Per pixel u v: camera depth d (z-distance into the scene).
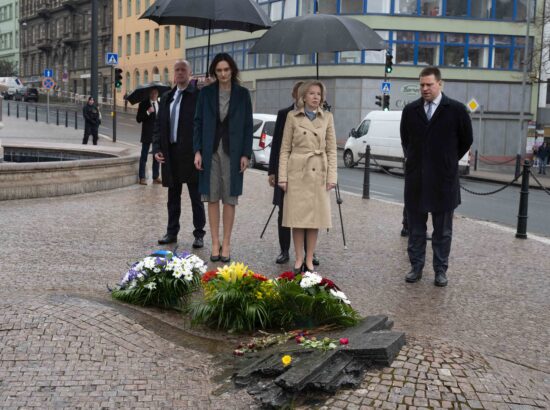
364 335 4.45
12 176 12.03
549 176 32.84
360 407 3.68
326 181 7.16
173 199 8.57
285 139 7.18
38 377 4.09
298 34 7.85
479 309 6.27
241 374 4.19
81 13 81.62
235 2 7.93
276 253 8.35
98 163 13.78
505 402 3.73
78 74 82.12
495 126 44.94
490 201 18.06
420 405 3.66
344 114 43.75
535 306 6.46
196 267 5.72
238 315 5.12
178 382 4.20
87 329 4.70
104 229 9.47
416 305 6.32
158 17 8.13
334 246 9.08
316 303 5.02
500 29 44.66
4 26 108.12
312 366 3.99
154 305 5.62
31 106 63.12
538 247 9.70
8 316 4.78
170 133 8.34
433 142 7.06
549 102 46.38
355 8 43.69
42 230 9.20
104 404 3.86
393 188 19.88
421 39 43.94
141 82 69.56
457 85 44.41
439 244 7.18
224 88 7.60
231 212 7.68
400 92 43.69
